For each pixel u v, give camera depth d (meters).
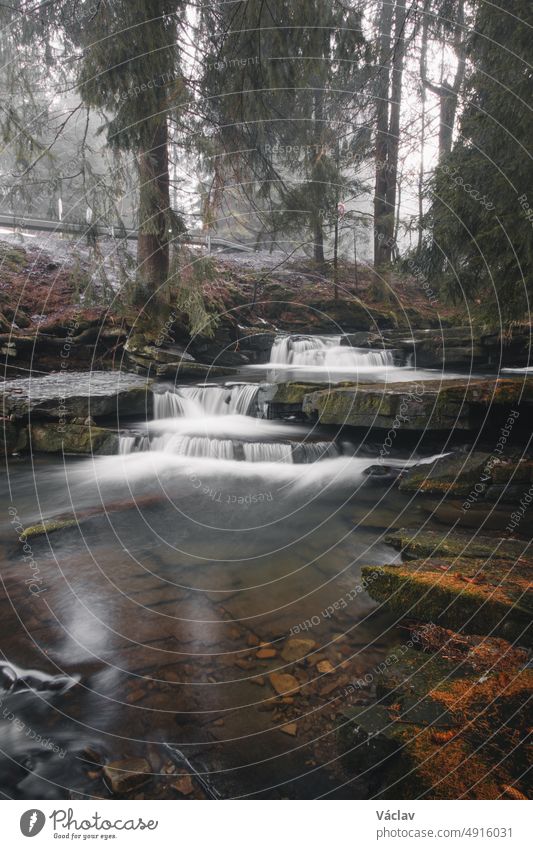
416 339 11.12
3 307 9.09
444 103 9.93
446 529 4.17
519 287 5.06
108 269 10.62
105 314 9.34
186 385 8.75
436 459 5.61
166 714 2.23
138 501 5.14
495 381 5.60
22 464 6.39
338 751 1.99
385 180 12.05
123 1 6.41
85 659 2.62
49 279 10.30
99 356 9.30
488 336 9.51
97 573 3.61
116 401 7.34
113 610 3.11
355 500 5.09
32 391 7.38
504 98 4.81
